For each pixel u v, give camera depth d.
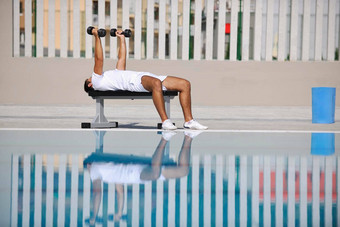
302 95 23.23
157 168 6.29
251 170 6.20
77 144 9.23
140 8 22.97
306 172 6.08
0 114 18.91
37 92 22.80
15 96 22.81
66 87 22.89
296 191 4.92
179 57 26.69
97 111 13.83
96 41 13.20
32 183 5.22
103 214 3.97
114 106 22.31
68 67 22.81
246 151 8.23
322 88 16.34
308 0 23.14
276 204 4.37
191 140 10.17
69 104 22.84
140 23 23.06
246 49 23.38
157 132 12.29
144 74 13.03
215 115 19.27
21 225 3.63
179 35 26.45
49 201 4.39
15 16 22.78
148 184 5.19
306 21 23.28
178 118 18.62
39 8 22.94
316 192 4.88
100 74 13.24
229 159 7.21
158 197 4.57
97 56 13.16
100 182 5.29
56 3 26.77
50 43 23.11
